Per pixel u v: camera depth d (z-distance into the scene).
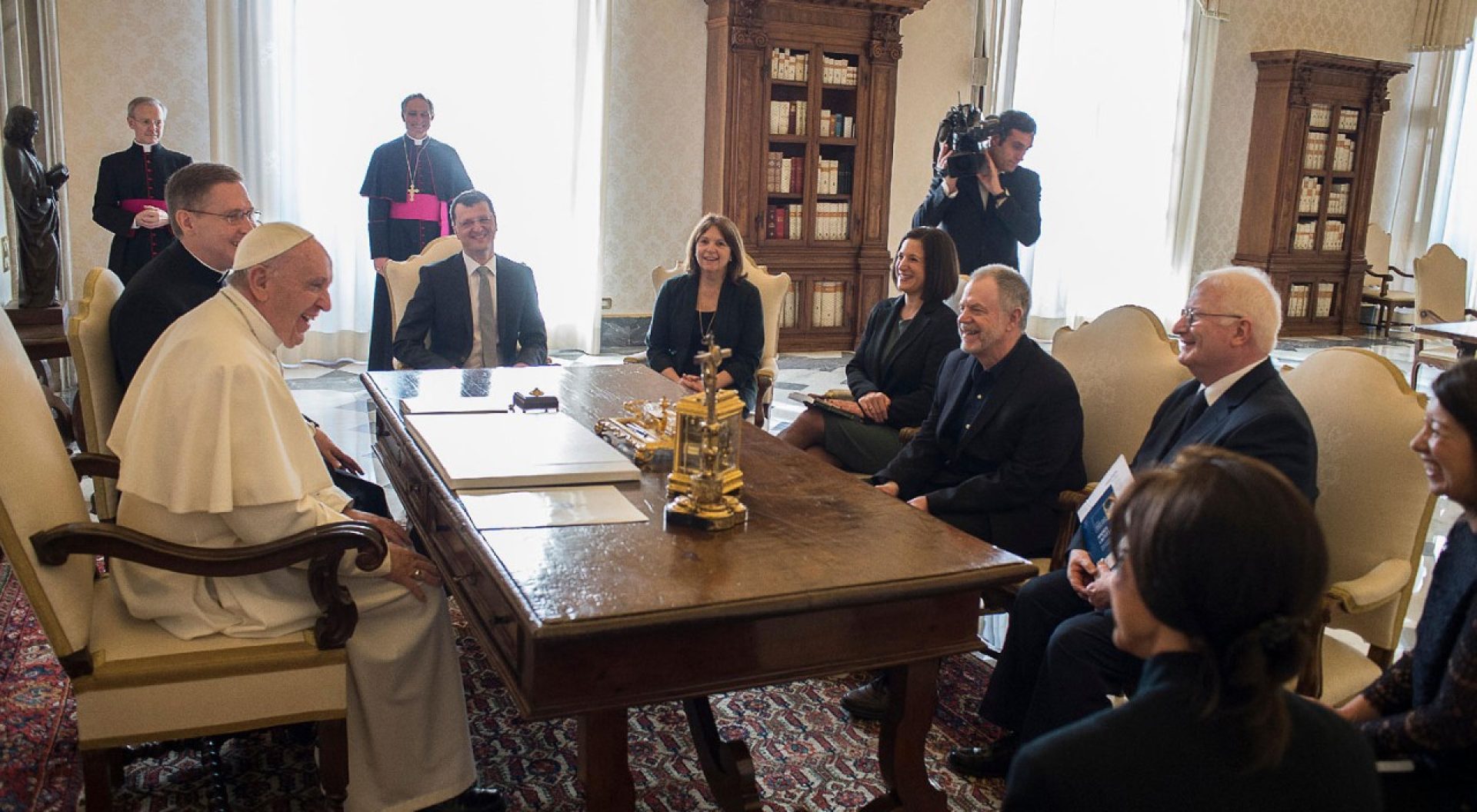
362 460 5.58
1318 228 11.29
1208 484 1.08
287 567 2.25
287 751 2.83
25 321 4.63
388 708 2.46
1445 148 12.28
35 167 4.66
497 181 8.46
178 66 7.49
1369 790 1.09
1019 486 3.23
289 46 7.64
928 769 2.86
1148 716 1.08
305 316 2.49
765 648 1.98
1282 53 10.70
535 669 1.81
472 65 8.24
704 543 2.17
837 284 9.31
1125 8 10.34
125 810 2.53
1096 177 10.59
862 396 4.28
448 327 4.77
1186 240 10.92
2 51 5.64
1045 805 1.05
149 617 2.28
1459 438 1.69
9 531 2.03
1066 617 2.78
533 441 2.80
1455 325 6.75
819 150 8.98
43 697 3.05
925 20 9.66
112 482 2.94
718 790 2.51
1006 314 3.29
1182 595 1.06
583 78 8.48
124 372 3.03
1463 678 1.63
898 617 2.09
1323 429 2.78
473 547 2.10
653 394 3.63
